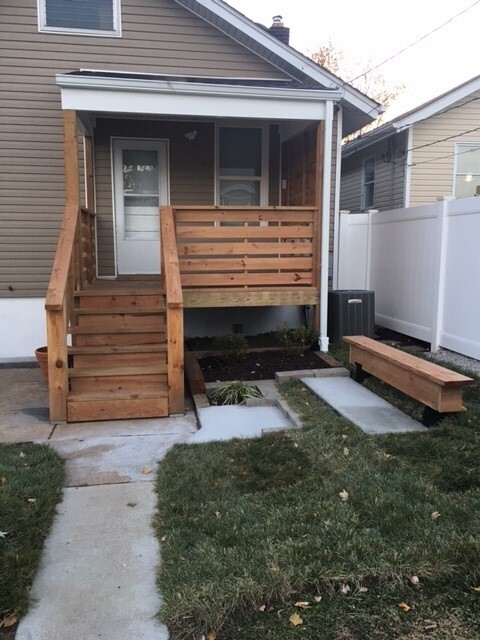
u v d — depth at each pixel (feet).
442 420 14.21
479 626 7.25
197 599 7.75
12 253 24.53
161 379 16.92
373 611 7.58
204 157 27.04
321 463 12.10
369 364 17.47
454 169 36.60
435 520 9.50
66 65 24.26
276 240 27.53
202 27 25.21
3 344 24.73
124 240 26.96
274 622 7.45
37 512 10.22
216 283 21.89
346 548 8.71
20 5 23.62
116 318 19.27
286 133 27.14
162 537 9.53
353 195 46.68
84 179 25.34
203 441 13.91
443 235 22.58
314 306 23.34
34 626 7.47
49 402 16.44
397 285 26.81
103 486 11.64
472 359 21.18
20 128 24.12
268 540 9.01
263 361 21.09
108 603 7.94
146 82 19.76
